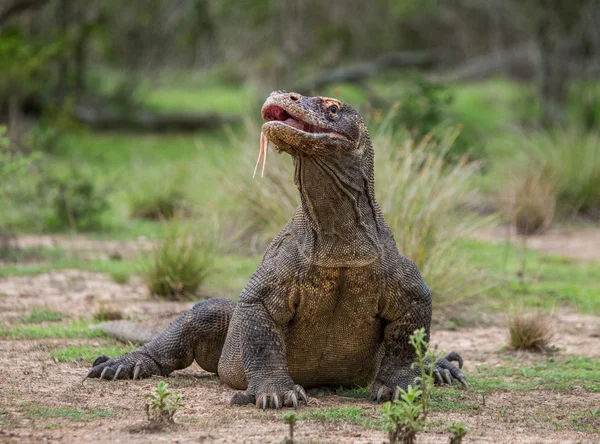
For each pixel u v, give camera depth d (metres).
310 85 37.06
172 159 29.83
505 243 18.94
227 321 8.70
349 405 7.76
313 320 7.65
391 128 16.20
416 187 13.34
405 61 41.56
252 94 42.34
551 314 11.79
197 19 41.09
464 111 37.25
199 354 8.87
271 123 7.11
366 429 6.97
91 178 23.84
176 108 42.28
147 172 23.00
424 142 14.30
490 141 27.81
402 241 12.66
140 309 12.54
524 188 20.89
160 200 21.03
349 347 7.84
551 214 21.11
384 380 7.82
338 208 7.34
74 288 14.05
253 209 16.25
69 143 31.95
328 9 41.66
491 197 21.70
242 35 42.78
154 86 45.59
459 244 14.06
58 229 19.72
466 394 8.60
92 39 39.47
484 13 52.69
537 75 35.88
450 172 15.45
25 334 10.79
